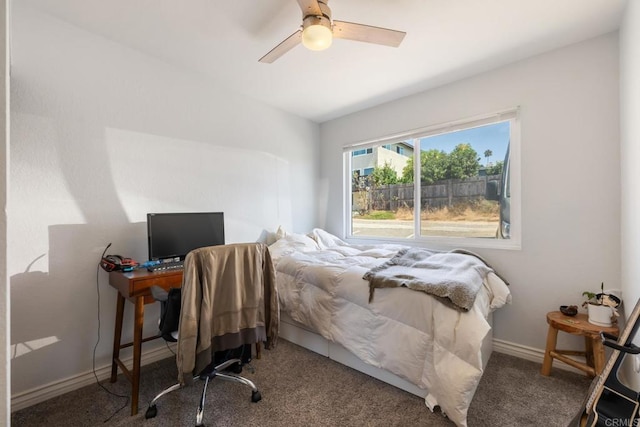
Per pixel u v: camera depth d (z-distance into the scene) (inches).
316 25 59.1
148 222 84.2
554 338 79.7
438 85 112.2
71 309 76.4
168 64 96.5
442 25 76.8
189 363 57.9
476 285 71.6
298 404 69.2
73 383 76.0
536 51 88.9
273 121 133.3
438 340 64.0
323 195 155.6
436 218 117.6
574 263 85.0
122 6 69.9
